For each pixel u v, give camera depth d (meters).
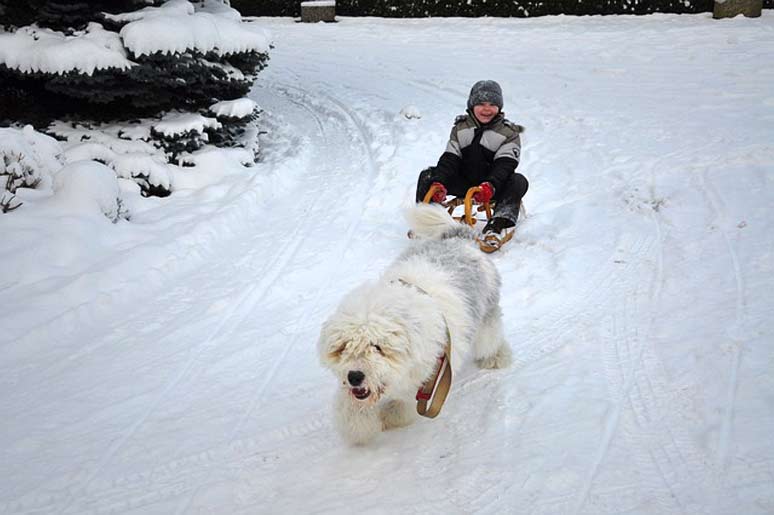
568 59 14.67
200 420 4.06
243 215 7.54
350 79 14.78
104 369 4.67
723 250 5.73
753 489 3.05
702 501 3.03
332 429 3.89
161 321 5.34
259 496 3.36
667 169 7.71
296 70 16.12
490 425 3.75
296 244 6.80
